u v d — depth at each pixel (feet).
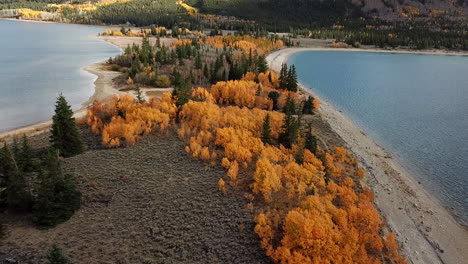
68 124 156.25
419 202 145.28
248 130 181.16
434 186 160.56
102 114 205.87
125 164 149.18
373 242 108.06
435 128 247.91
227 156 155.63
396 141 217.77
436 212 139.44
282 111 244.01
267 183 125.90
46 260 86.12
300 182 131.95
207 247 100.89
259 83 293.64
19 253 87.97
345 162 169.37
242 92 255.50
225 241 103.81
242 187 133.08
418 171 175.52
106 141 171.01
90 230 103.24
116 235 102.22
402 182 161.07
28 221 105.29
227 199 124.88
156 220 110.93
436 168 179.42
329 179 143.54
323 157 152.05
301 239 98.99
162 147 168.04
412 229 126.82
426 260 112.16
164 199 123.03
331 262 96.53
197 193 127.95
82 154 158.81
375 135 227.40
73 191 112.68
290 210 118.62
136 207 117.70
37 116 238.07
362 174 156.15
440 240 122.83
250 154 153.58
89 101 272.72
